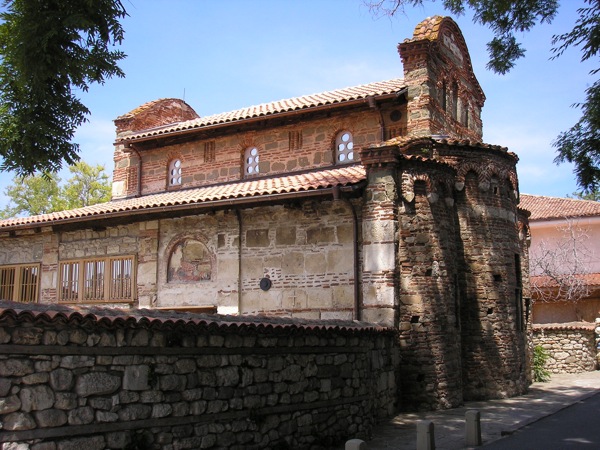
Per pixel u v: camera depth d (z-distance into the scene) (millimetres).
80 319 7480
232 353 9562
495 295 17078
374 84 21219
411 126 18328
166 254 18766
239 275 17406
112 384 7855
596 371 24844
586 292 29016
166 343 8586
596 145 10141
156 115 24797
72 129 11734
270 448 9945
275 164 20344
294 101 21031
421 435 10031
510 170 18234
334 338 11891
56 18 10336
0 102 11117
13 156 11391
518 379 17516
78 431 7426
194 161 21828
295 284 16547
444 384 15195
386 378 14148
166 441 8383
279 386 10344
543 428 12648
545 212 32875
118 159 23594
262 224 17344
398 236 15414
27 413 6996
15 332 7000
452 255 16344
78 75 10891
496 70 11461
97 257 19984
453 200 16766
